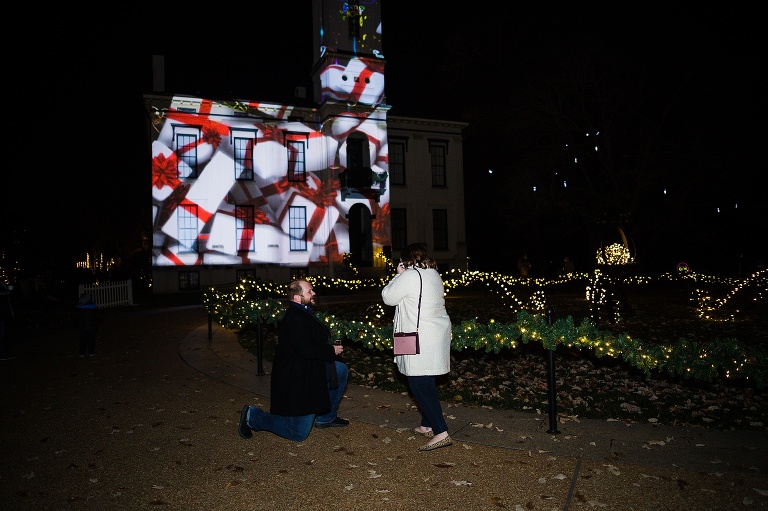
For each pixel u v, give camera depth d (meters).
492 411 6.81
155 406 7.46
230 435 6.15
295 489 4.68
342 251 31.45
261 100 30.75
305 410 5.47
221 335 14.02
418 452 5.45
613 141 22.86
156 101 28.89
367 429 6.25
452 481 4.75
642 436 5.74
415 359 5.34
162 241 28.73
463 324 7.05
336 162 31.56
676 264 34.59
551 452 5.33
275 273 30.98
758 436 5.70
